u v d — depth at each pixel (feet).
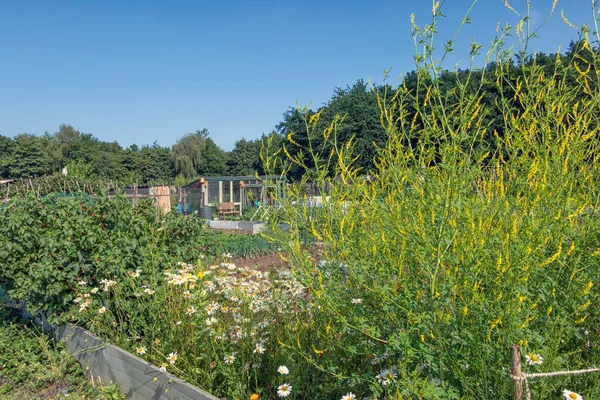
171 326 12.53
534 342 7.28
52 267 14.42
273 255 33.60
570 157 8.21
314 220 9.33
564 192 8.24
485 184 8.66
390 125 8.70
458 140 7.22
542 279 7.59
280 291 12.28
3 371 15.02
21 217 16.05
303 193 9.71
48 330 17.06
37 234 15.97
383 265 8.17
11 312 20.47
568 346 8.45
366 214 9.41
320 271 8.78
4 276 17.92
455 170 7.10
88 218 15.80
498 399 7.11
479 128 7.73
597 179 8.63
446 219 6.91
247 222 57.11
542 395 7.08
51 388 13.99
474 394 7.20
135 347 13.12
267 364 11.16
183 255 16.70
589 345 8.23
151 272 14.56
